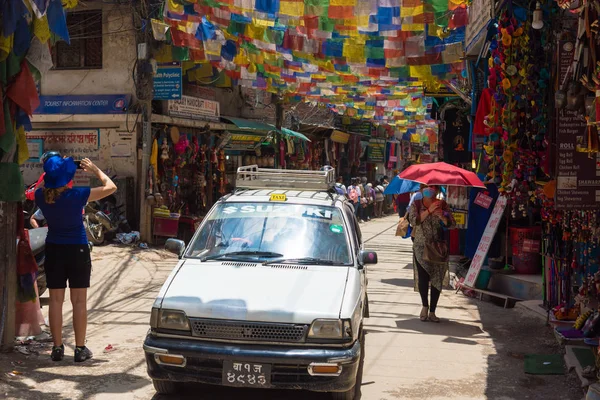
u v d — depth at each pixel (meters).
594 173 5.87
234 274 5.56
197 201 17.70
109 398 5.32
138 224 15.51
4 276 6.39
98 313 8.56
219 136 18.95
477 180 8.70
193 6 10.80
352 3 9.49
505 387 5.89
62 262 6.25
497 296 9.91
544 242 9.03
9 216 6.41
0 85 6.02
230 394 5.57
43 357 6.41
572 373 6.20
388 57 11.68
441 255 8.46
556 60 6.29
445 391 5.75
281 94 19.22
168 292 5.31
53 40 6.70
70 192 6.23
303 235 6.14
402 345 7.35
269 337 4.96
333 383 4.91
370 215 32.97
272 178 7.24
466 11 9.83
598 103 4.46
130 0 14.63
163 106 16.09
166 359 5.03
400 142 43.84
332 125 29.61
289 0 9.51
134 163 15.48
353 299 5.30
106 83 15.70
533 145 7.02
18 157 6.52
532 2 6.82
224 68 14.30
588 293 7.18
